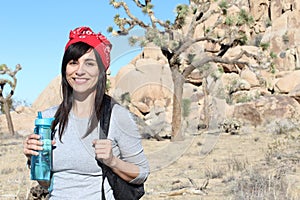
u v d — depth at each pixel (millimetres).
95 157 2287
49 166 2320
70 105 2297
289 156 12359
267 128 23266
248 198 7340
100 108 2211
